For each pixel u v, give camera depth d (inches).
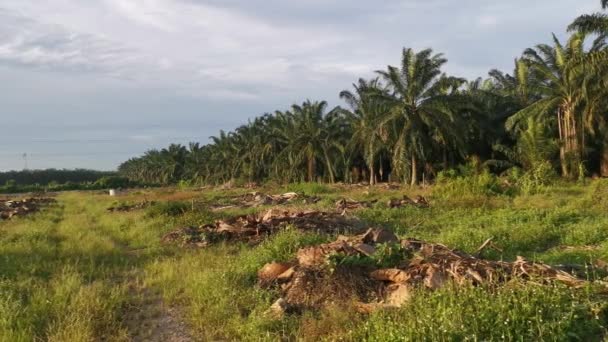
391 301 249.8
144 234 605.3
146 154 4977.9
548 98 1278.3
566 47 1226.0
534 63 1272.1
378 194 1114.7
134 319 280.4
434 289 243.8
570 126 1261.1
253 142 2482.8
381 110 1524.4
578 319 193.2
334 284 274.5
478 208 666.8
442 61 1332.4
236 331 242.5
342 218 588.7
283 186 1785.2
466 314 196.9
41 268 403.5
